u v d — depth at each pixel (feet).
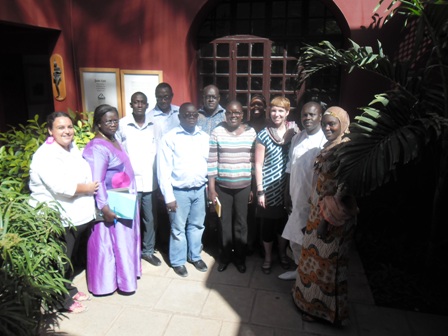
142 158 11.92
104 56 15.89
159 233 13.66
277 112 11.15
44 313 9.80
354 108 13.84
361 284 11.30
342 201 8.48
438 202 11.12
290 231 10.62
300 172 10.30
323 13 14.71
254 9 15.19
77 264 12.37
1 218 8.49
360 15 13.25
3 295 8.00
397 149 8.21
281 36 15.14
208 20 15.65
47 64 20.35
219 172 11.55
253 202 12.57
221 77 16.02
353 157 8.36
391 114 8.97
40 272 8.74
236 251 12.14
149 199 12.19
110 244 10.47
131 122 11.96
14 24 14.03
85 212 9.80
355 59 10.82
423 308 10.28
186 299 10.62
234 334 9.27
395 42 13.15
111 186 10.32
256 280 11.59
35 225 9.03
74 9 15.81
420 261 12.21
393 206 13.85
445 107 10.13
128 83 15.87
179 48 15.11
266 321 9.73
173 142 11.14
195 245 12.14
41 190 9.37
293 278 11.48
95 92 16.26
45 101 20.58
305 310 9.62
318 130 10.34
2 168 10.87
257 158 11.44
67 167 9.30
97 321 9.69
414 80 10.51
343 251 8.93
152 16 15.12
